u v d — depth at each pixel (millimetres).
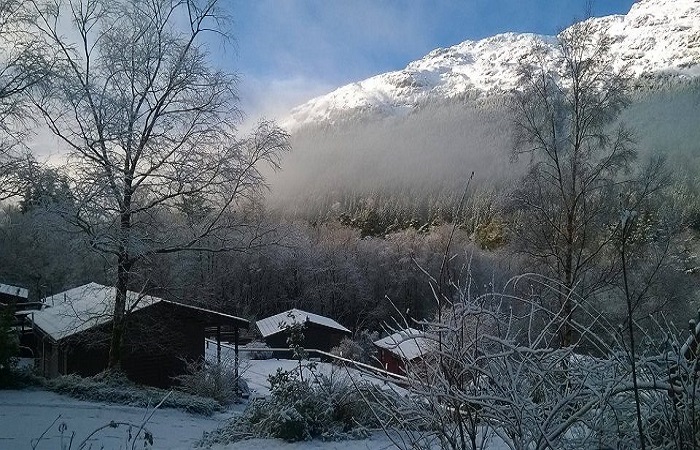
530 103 17453
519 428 2957
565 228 17078
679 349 3008
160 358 20375
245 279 53969
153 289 18953
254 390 22328
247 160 18312
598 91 16922
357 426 9727
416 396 3600
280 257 20078
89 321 18938
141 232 17703
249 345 37375
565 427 2932
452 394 3186
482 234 55438
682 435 2959
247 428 10523
